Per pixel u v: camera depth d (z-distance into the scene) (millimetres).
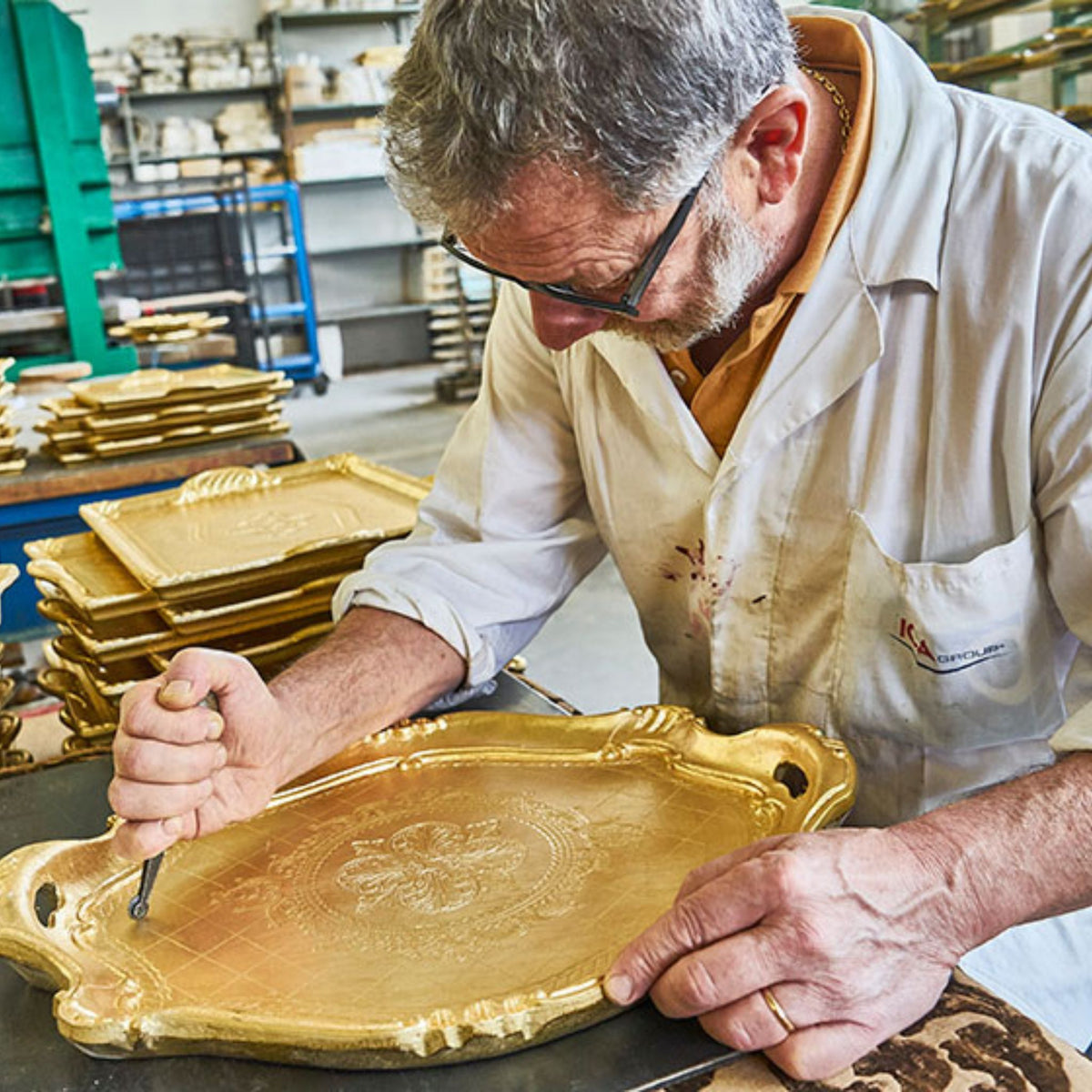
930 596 906
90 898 812
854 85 943
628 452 1062
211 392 2287
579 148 691
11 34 3307
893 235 884
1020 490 878
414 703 1050
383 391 7516
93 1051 669
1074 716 800
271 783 888
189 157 7578
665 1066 661
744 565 1008
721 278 812
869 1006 668
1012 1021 688
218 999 705
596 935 754
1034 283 850
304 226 8180
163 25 7723
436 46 696
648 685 3094
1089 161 862
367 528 1334
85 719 1319
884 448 920
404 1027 641
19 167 3418
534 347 1132
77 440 2242
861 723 1001
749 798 902
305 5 7594
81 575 1313
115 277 6004
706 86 710
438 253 8172
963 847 717
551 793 938
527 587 1162
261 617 1255
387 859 855
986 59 3127
